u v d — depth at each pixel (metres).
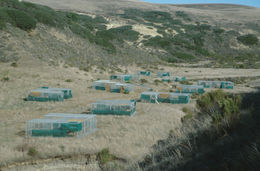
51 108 44.00
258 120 8.45
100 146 23.61
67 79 68.50
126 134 27.75
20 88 55.06
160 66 120.44
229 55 159.62
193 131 10.47
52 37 94.69
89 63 91.06
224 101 9.73
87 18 184.25
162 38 165.00
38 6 116.88
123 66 105.81
